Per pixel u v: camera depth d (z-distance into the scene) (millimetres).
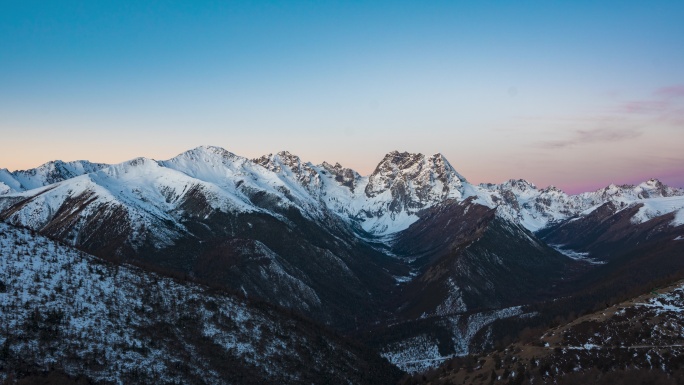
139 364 153500
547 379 168000
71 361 144125
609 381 159250
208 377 160000
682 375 154875
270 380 170750
